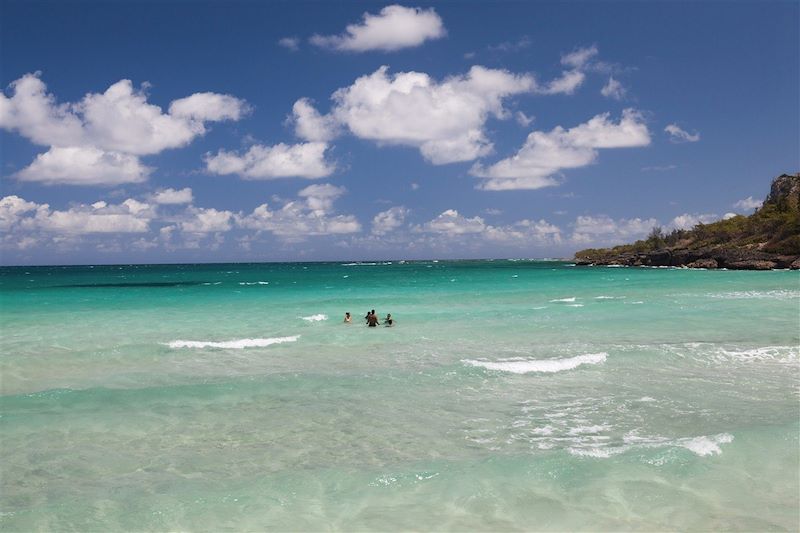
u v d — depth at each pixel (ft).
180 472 29.55
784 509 24.93
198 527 23.59
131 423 37.50
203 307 108.99
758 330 73.77
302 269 487.20
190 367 55.36
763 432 33.73
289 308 106.93
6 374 52.34
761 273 255.29
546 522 23.79
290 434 35.50
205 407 40.98
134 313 98.63
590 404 41.57
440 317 90.99
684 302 109.91
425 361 57.21
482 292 144.77
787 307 98.89
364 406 41.32
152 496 26.45
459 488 27.04
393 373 51.49
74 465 30.53
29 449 32.83
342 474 28.91
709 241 399.24
